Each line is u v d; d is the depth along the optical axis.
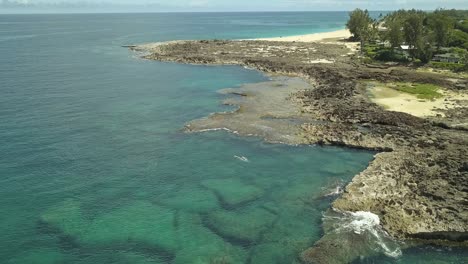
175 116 75.12
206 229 41.78
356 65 112.94
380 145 59.38
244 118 72.38
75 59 136.62
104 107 80.19
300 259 36.94
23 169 53.44
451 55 117.56
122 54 149.12
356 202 44.28
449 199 43.62
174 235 40.81
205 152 59.88
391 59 119.38
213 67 121.06
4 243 38.94
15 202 45.75
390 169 51.19
